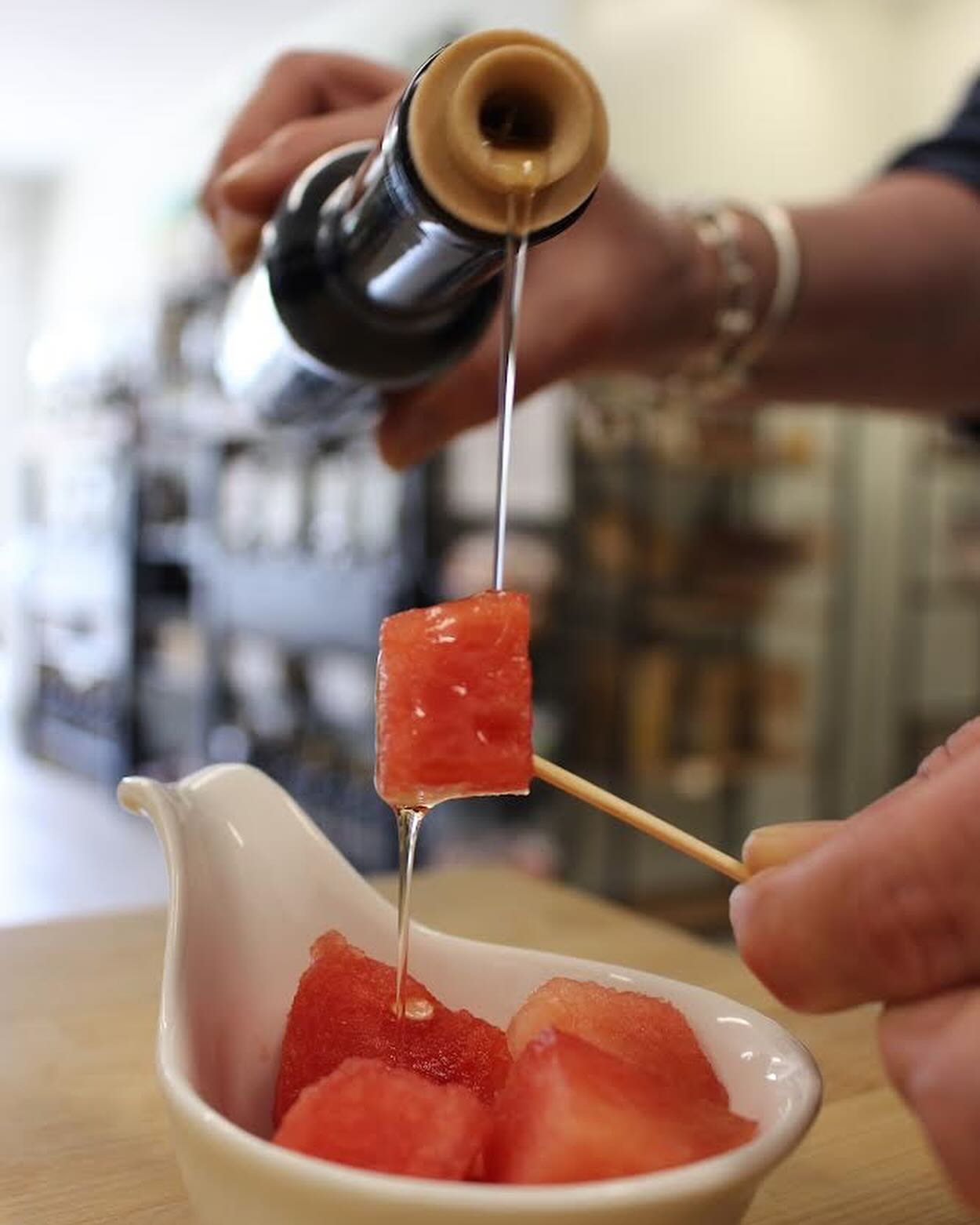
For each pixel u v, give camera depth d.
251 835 0.26
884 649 1.44
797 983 0.18
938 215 0.45
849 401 0.47
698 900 1.28
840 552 1.38
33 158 2.47
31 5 1.68
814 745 1.39
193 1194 0.19
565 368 0.33
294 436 1.40
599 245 0.33
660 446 1.17
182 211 1.95
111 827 1.59
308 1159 0.17
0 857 1.41
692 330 0.40
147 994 0.36
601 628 1.17
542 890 0.47
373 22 1.59
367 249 0.25
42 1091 0.30
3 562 2.66
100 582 1.98
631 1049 0.21
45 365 2.30
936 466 1.39
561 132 0.19
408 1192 0.16
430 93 0.19
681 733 1.25
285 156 0.31
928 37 1.42
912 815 0.17
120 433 1.92
